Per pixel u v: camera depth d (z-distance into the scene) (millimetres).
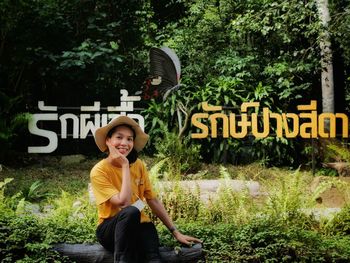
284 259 4223
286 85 9555
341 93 11219
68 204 5500
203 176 8398
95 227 4582
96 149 9945
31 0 9539
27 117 8750
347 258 4301
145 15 11102
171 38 11469
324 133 8734
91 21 9977
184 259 4094
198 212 5234
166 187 5484
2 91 9836
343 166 8609
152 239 3811
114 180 3828
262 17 9891
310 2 9281
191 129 9547
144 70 10711
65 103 10391
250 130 9312
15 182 7887
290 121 9578
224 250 4215
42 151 9055
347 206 5387
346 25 8969
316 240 4414
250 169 8828
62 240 4238
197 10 11516
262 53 10727
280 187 5465
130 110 9273
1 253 4121
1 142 8719
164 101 9625
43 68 9609
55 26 9805
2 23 9445
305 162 9469
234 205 5180
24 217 4422
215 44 10977
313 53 9531
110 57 9648
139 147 3992
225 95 9695
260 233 4320
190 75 10398
